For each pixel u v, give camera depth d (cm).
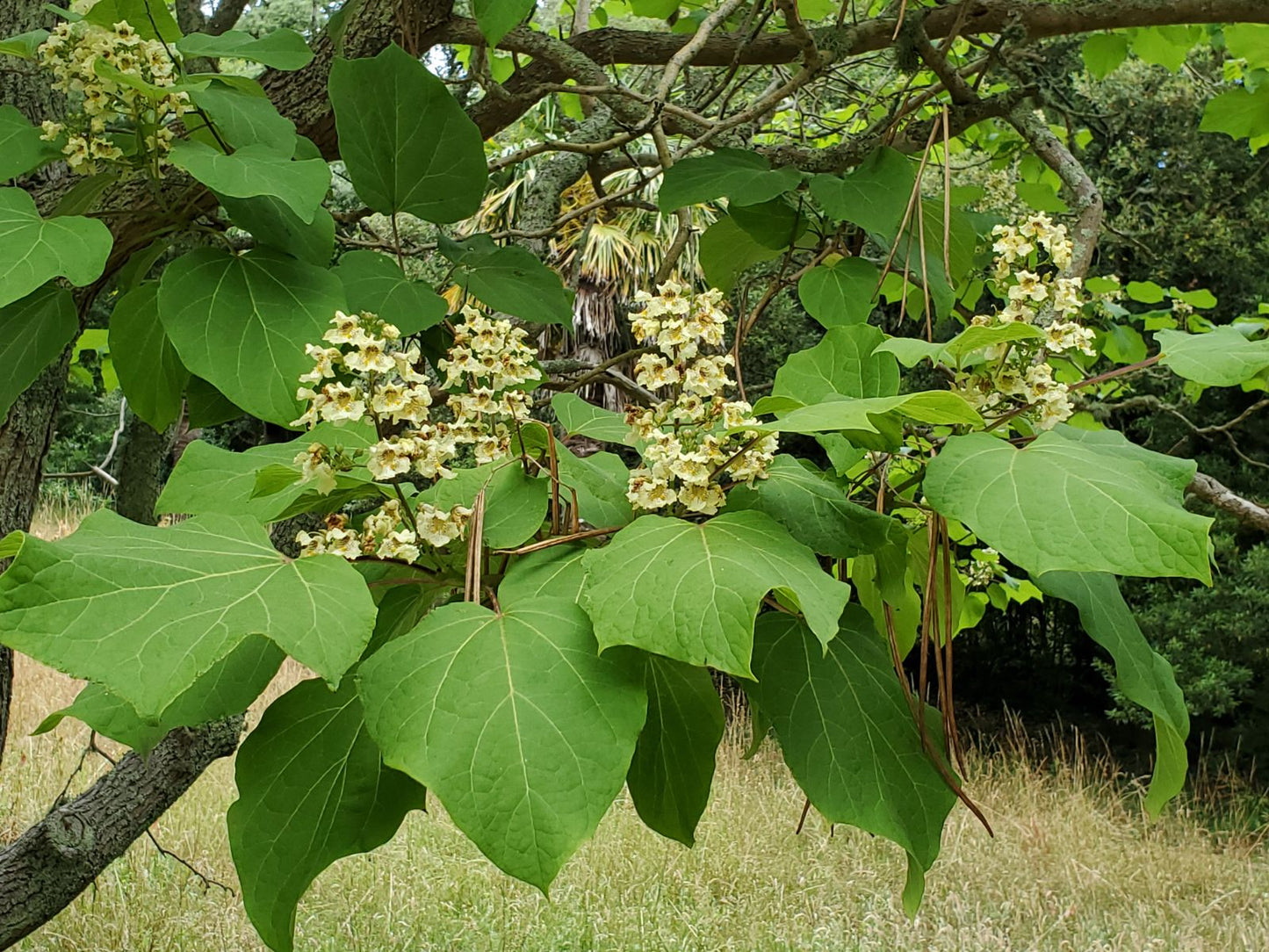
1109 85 877
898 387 126
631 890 583
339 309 136
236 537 96
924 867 105
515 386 119
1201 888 665
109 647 78
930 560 121
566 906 550
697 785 112
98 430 1242
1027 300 125
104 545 87
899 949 515
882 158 185
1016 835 714
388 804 103
